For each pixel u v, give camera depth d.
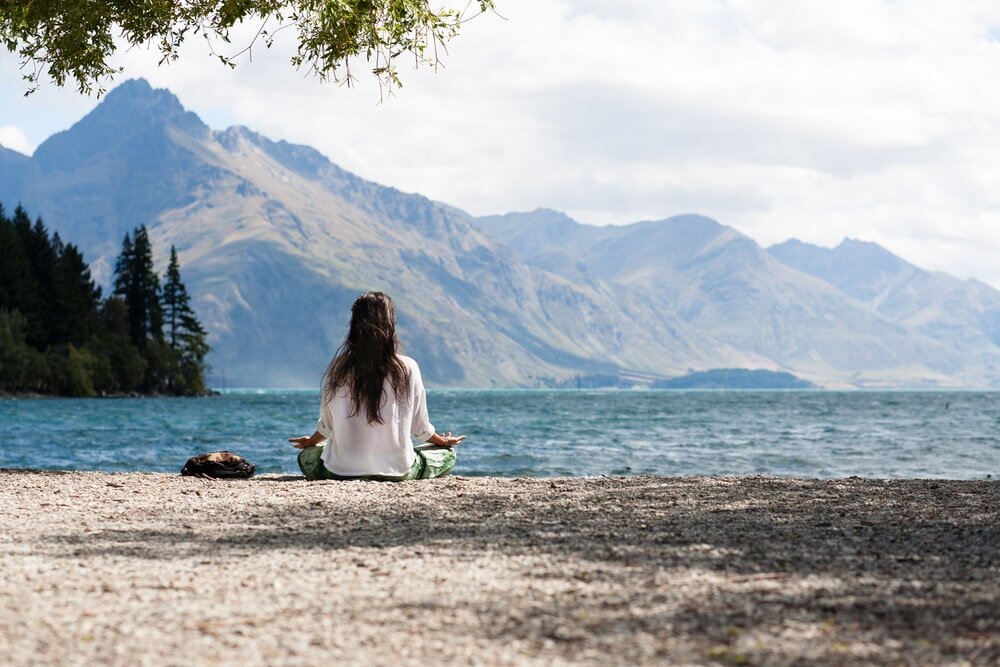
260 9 13.02
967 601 5.13
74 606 5.02
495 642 4.36
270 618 4.78
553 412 83.31
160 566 6.20
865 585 5.55
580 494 10.73
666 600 5.16
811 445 35.41
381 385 12.24
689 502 9.98
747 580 5.70
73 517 8.73
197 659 4.09
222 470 12.97
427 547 6.96
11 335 111.88
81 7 13.31
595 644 4.33
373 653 4.19
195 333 143.12
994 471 24.48
